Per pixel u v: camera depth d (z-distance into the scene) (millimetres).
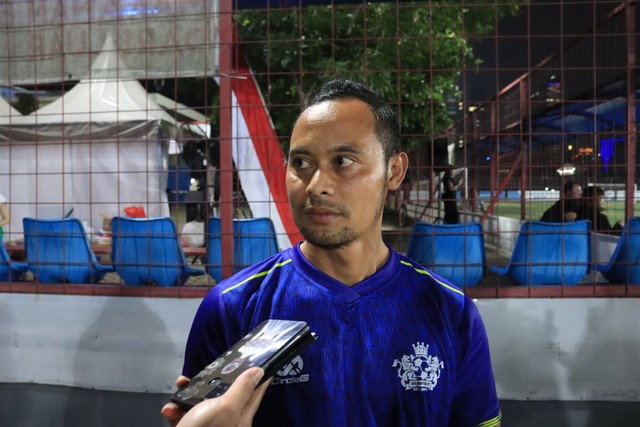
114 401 3795
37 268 4172
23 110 7191
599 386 3746
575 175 5191
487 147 7223
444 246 3865
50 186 6070
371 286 1015
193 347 1045
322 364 958
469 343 1062
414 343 992
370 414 951
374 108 954
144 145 5949
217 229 4227
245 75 3945
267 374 772
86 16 4285
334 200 909
